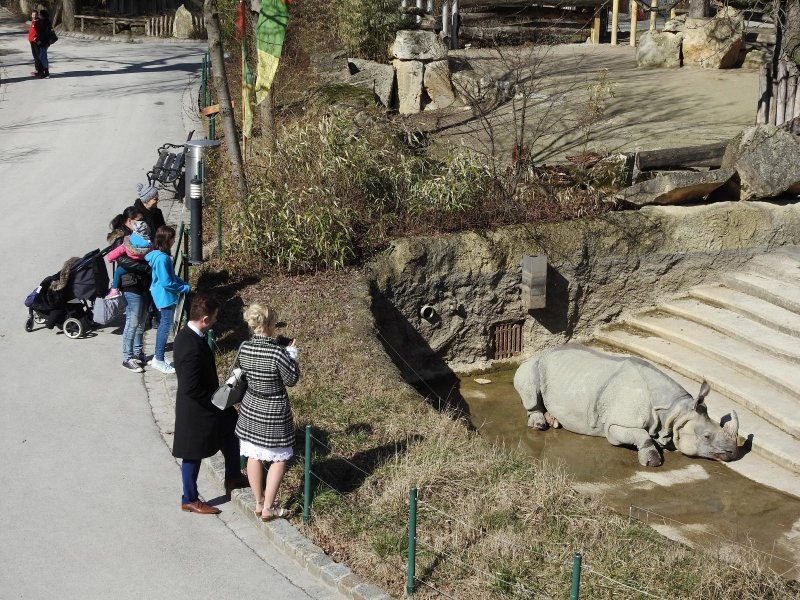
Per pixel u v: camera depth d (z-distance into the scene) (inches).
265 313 282.2
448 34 905.5
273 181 535.2
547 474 330.6
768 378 463.5
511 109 738.8
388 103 770.8
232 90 867.4
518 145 605.9
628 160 591.2
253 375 282.5
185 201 607.5
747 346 502.3
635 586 267.0
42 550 288.5
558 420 450.3
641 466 408.8
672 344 526.3
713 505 373.1
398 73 770.2
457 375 541.3
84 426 365.4
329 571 273.6
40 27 1021.2
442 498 309.7
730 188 584.7
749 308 530.0
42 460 339.6
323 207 502.9
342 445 343.9
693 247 561.6
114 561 284.7
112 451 348.2
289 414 291.1
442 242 522.3
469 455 338.3
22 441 351.9
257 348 281.7
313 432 352.5
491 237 530.6
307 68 820.6
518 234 534.6
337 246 499.2
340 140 550.6
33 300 444.8
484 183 560.4
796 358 473.4
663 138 654.5
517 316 548.7
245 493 315.9
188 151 588.1
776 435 423.5
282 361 279.3
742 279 557.9
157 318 459.5
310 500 304.8
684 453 414.3
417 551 281.0
